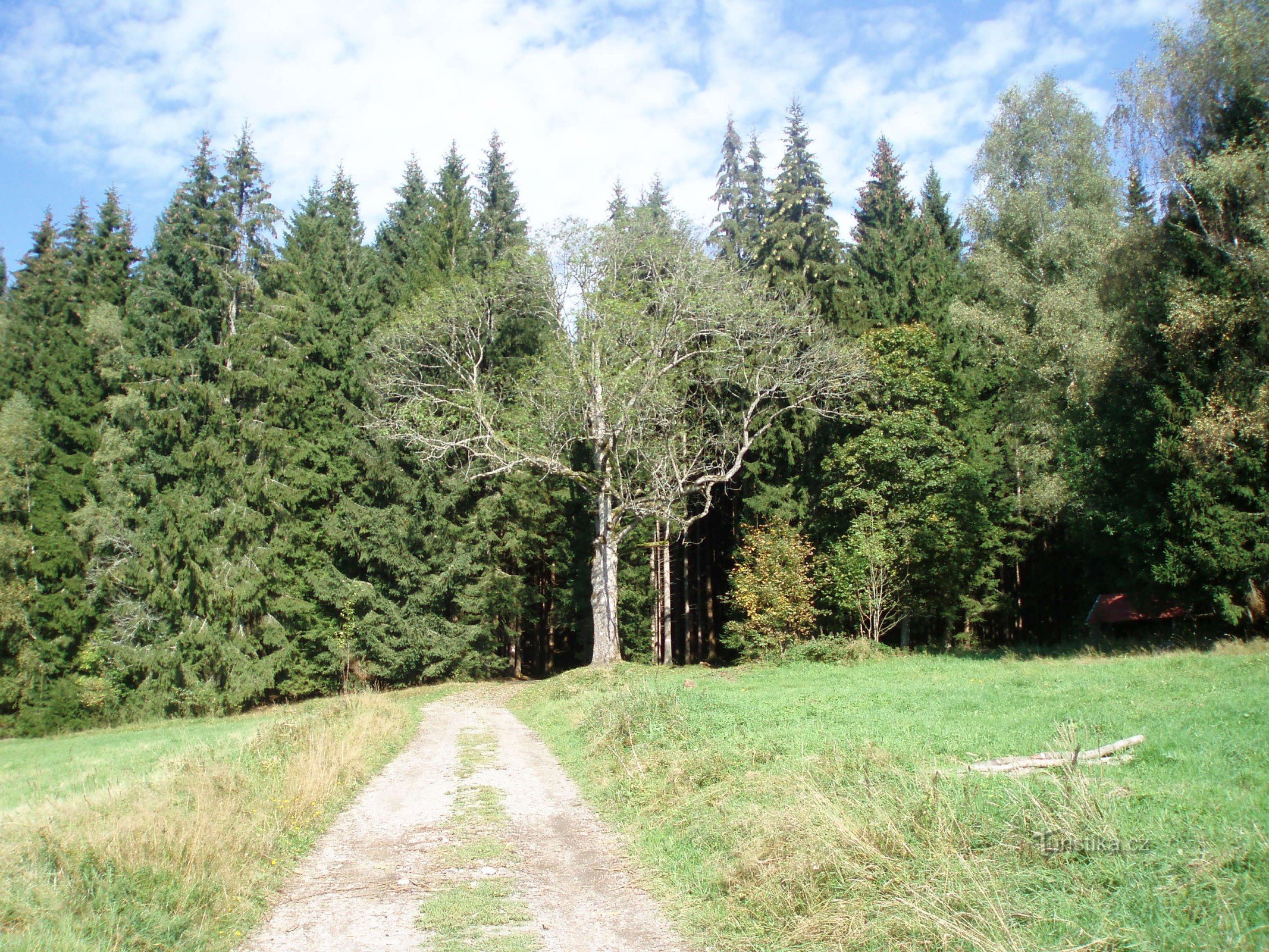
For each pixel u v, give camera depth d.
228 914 6.57
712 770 9.67
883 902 5.51
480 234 36.62
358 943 6.10
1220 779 7.23
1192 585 21.77
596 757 12.70
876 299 32.56
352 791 11.34
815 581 28.89
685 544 33.56
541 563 37.69
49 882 6.57
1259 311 20.38
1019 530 34.12
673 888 7.03
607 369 26.19
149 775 11.86
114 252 37.25
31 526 32.25
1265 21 21.73
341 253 35.00
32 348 35.53
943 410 29.25
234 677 28.61
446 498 30.77
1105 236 28.52
